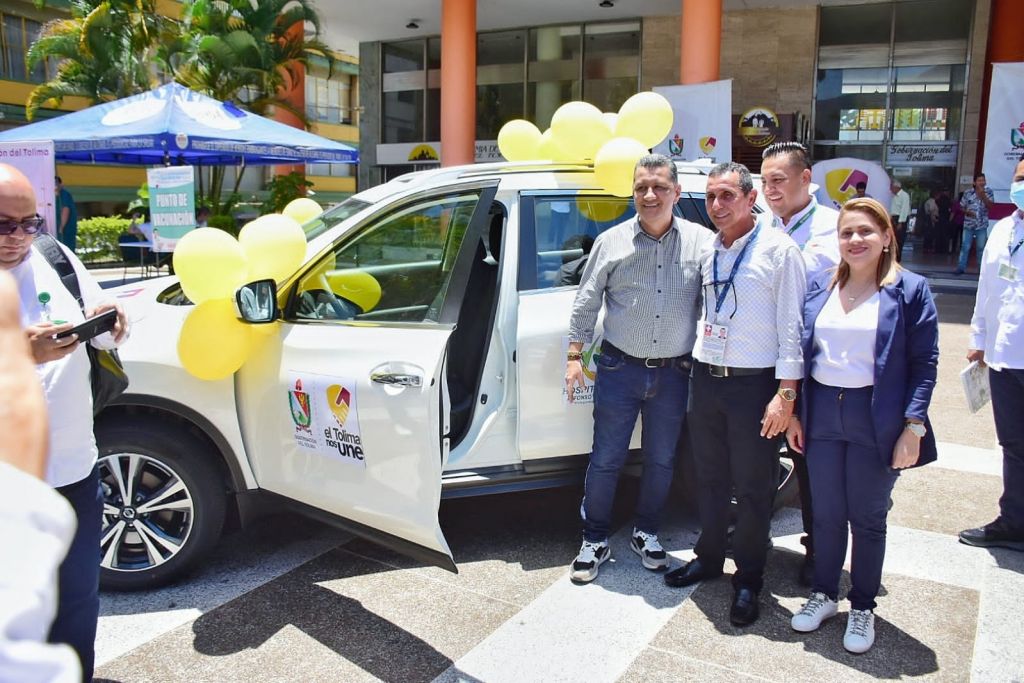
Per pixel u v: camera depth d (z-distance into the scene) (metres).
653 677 2.81
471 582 3.56
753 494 3.18
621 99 18.77
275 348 3.44
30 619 0.79
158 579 3.42
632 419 3.53
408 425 3.07
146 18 16.97
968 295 12.38
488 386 3.71
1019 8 15.47
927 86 16.78
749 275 3.07
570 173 3.96
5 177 2.13
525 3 17.12
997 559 3.75
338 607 3.32
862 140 17.36
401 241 3.78
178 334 3.46
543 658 2.94
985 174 12.50
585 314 3.45
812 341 3.05
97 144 9.64
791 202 3.62
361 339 3.29
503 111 20.05
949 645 3.02
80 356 2.27
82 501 2.27
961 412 6.33
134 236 14.55
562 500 4.60
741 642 3.05
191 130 9.74
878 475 2.95
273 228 3.45
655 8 17.39
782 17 17.06
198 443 3.43
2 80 23.47
